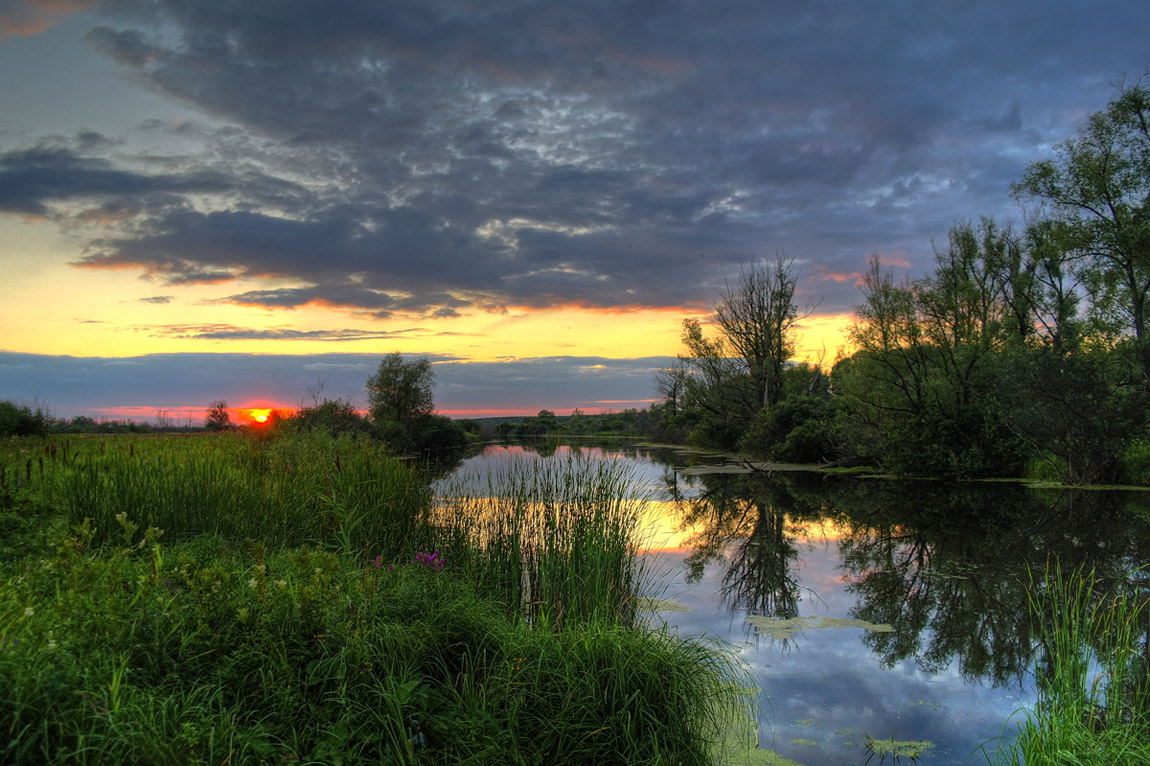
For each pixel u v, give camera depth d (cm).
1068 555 1023
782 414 2991
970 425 2072
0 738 242
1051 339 2358
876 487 1931
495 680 390
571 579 591
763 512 1526
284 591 372
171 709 290
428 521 724
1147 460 1836
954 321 2372
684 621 733
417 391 3922
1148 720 418
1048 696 479
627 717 388
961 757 440
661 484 2028
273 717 318
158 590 348
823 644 662
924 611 771
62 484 672
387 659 371
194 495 679
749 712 502
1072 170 1962
